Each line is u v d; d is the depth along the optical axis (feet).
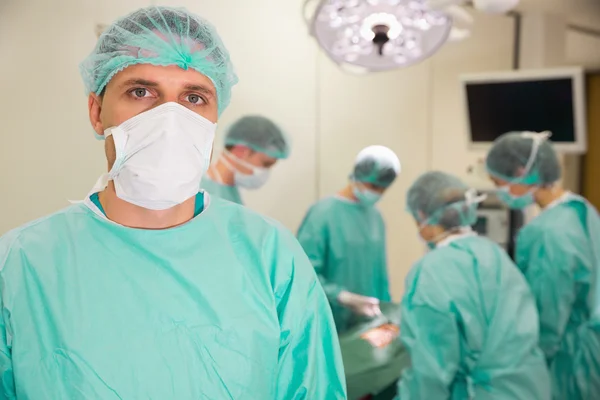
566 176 10.61
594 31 9.37
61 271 2.22
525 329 4.64
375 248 7.55
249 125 6.08
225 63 2.61
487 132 7.50
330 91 7.93
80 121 6.25
